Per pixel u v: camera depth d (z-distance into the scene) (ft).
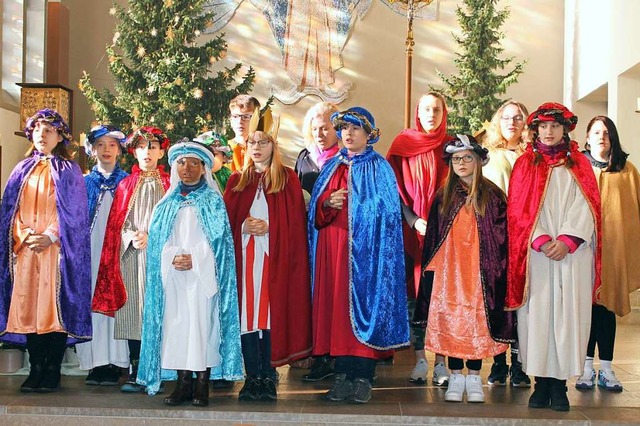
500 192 14.24
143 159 15.42
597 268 13.56
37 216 14.98
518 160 13.88
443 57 37.76
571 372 13.02
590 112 36.52
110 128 16.08
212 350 13.38
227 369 13.35
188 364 13.00
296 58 37.81
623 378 16.47
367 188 13.91
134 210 15.16
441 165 16.88
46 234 14.67
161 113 30.83
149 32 31.89
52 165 15.08
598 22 33.32
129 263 14.89
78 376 16.62
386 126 37.76
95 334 15.30
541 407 13.25
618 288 15.20
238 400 13.83
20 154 34.32
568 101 37.14
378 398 14.07
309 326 14.01
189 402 13.52
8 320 14.74
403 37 37.76
